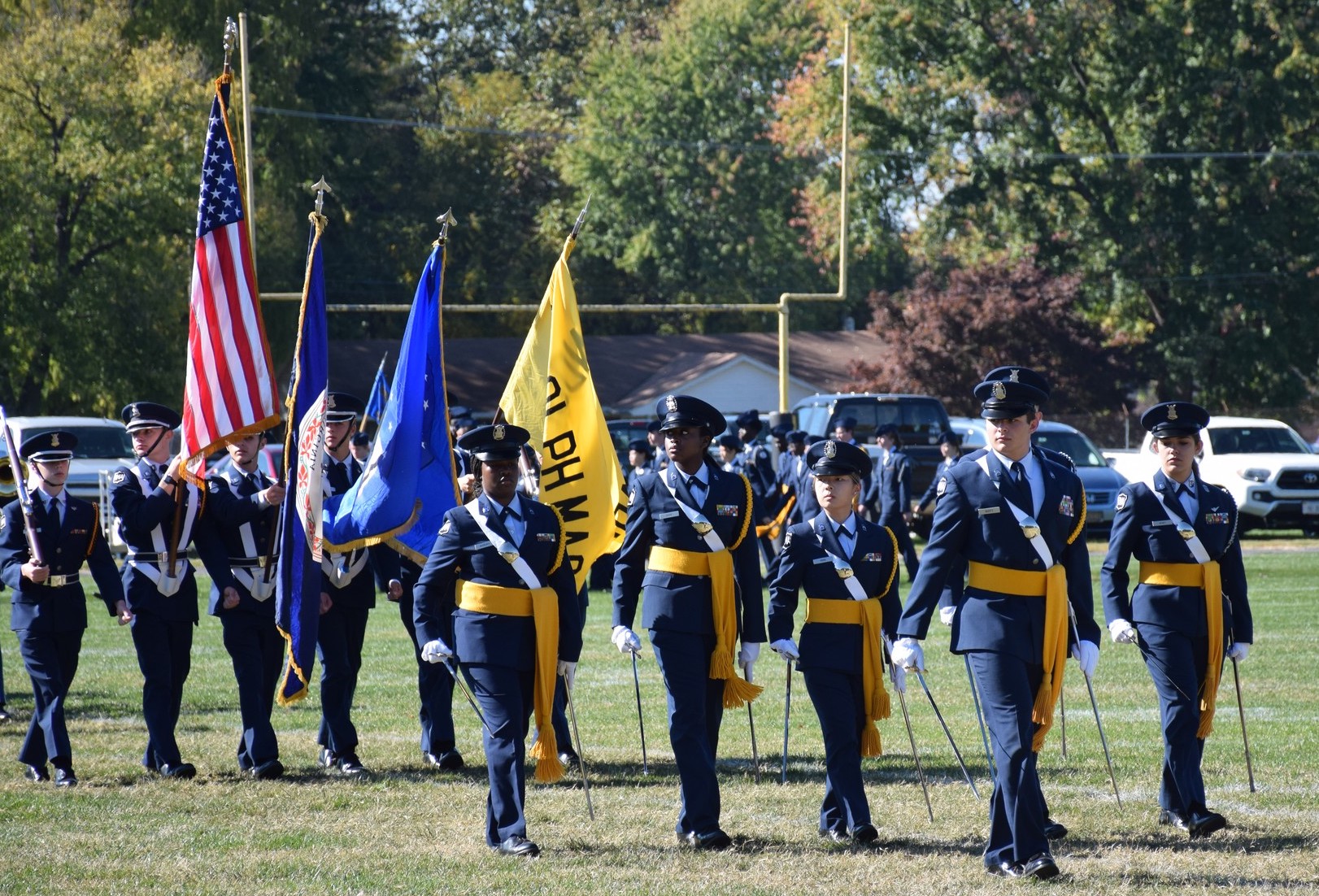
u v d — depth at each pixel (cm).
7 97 5062
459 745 1495
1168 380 6712
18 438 3841
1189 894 941
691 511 1098
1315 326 6353
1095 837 1093
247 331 1430
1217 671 1121
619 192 8525
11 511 1344
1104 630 2211
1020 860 987
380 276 8156
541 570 1077
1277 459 3700
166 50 5494
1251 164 6319
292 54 6438
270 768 1339
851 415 3950
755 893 952
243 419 1407
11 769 1380
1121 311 6638
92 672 1959
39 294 5041
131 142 5128
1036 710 1015
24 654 1330
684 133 8425
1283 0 6262
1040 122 6606
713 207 8388
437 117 9469
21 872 1014
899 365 6147
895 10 6675
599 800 1239
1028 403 1017
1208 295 6353
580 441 1485
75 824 1161
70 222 5197
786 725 1295
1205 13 6306
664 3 10181
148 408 1362
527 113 9169
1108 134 6669
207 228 1445
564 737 1414
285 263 6138
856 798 1094
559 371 1488
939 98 6825
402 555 1443
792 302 8469
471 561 1074
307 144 6384
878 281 8825
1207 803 1189
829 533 1110
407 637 2292
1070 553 1032
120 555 3456
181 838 1115
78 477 3744
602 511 1483
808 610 1115
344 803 1234
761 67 8612
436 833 1130
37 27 5141
